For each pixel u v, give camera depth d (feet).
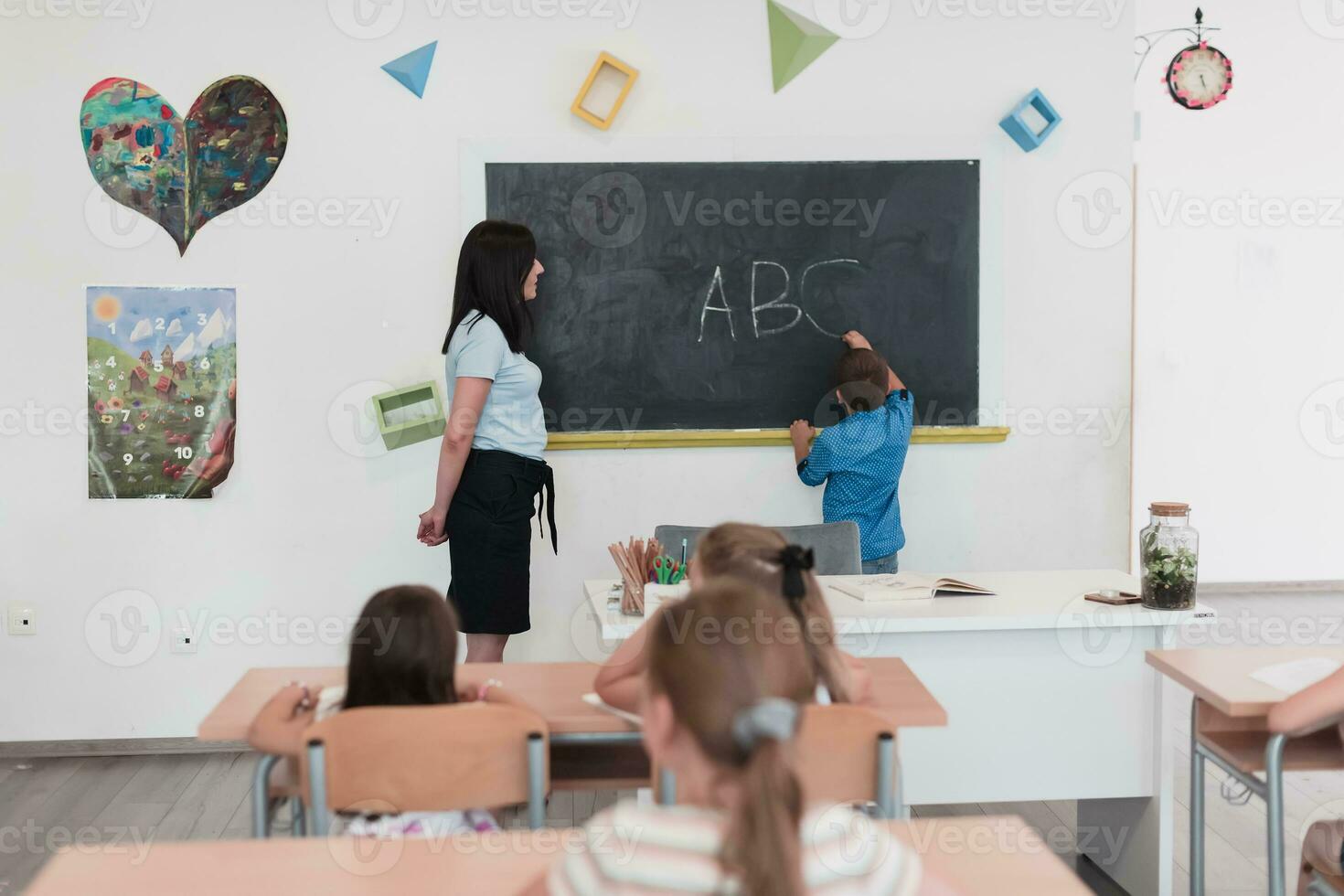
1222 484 18.54
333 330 11.99
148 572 12.04
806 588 5.90
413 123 11.92
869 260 12.32
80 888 4.26
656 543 8.96
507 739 5.59
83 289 11.76
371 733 5.48
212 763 11.86
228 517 12.06
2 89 11.56
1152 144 18.02
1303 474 18.60
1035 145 12.28
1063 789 8.75
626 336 12.21
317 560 12.15
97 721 12.11
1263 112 18.06
